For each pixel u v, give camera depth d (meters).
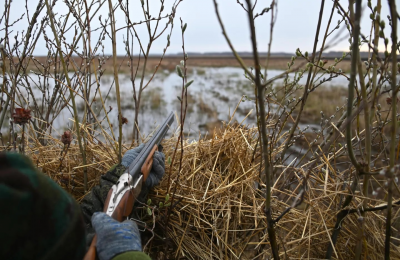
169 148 2.19
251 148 2.12
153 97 15.05
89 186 2.03
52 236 0.77
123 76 26.19
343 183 1.73
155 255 1.86
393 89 1.17
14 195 0.71
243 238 1.85
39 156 2.04
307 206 1.86
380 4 1.22
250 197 1.89
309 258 1.73
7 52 2.26
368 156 1.36
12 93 2.30
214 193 1.90
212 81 27.28
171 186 1.89
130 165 1.60
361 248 1.65
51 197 0.79
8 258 0.72
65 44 2.11
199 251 1.77
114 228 1.11
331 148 2.11
